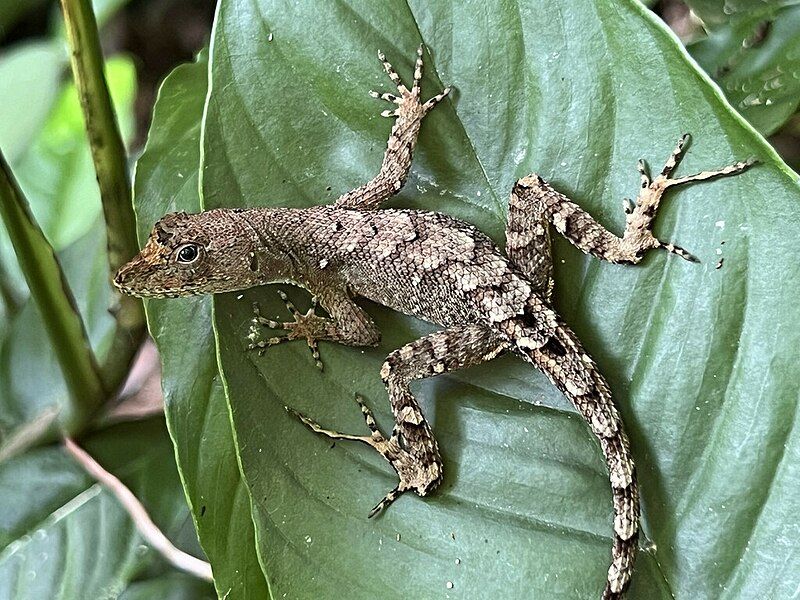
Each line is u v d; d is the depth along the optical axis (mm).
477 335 229
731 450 207
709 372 209
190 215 228
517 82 219
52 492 259
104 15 294
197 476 226
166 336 231
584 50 210
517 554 217
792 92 226
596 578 215
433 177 233
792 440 202
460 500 223
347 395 231
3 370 279
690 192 208
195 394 229
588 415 214
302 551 217
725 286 206
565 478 220
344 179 234
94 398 264
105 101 233
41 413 271
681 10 295
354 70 225
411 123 225
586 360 216
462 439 227
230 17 218
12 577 250
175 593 250
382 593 218
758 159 199
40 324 282
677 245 211
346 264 235
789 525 202
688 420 211
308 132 228
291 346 230
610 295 219
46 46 316
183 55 382
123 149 241
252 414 221
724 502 207
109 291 280
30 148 310
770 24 232
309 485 222
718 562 208
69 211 305
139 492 258
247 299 235
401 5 221
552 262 224
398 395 227
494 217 231
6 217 227
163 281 225
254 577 225
